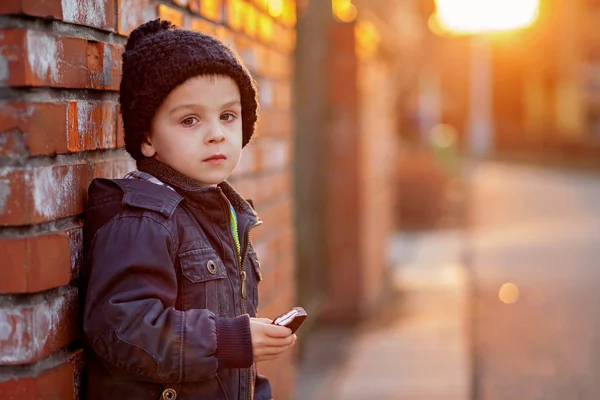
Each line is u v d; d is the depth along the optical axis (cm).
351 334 723
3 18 154
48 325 164
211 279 181
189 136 181
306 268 761
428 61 2183
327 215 789
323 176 791
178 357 166
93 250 172
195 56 178
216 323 172
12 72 154
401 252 1202
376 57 903
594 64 4191
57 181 168
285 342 177
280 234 393
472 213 1662
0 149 155
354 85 786
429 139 2112
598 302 852
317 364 619
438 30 1955
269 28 376
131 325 163
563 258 1123
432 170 1540
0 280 155
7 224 155
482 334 716
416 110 2558
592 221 1523
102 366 177
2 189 155
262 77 359
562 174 2689
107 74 198
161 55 177
